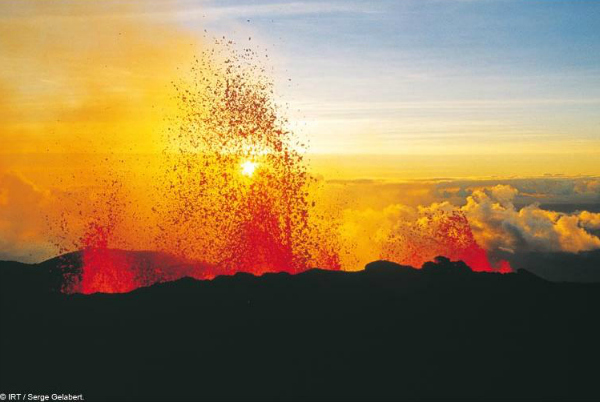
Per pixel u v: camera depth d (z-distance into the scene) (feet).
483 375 45.21
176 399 43.32
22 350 48.65
